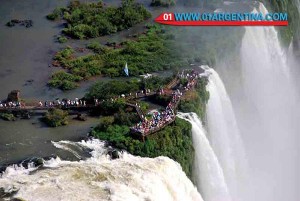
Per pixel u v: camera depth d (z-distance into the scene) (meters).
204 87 80.56
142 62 90.00
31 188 59.19
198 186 73.06
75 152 67.44
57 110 74.62
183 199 64.81
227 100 86.44
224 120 84.75
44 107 76.75
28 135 71.44
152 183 61.56
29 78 86.62
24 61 91.69
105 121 71.62
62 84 83.81
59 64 90.94
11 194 58.28
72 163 64.50
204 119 77.56
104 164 64.12
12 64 90.56
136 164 64.56
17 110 76.00
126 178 61.53
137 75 87.00
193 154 71.81
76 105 76.75
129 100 77.25
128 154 67.00
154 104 77.19
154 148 67.94
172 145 69.25
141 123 70.44
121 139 68.81
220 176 74.69
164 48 94.38
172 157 68.44
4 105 76.75
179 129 70.69
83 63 90.25
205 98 79.50
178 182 65.69
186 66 87.38
